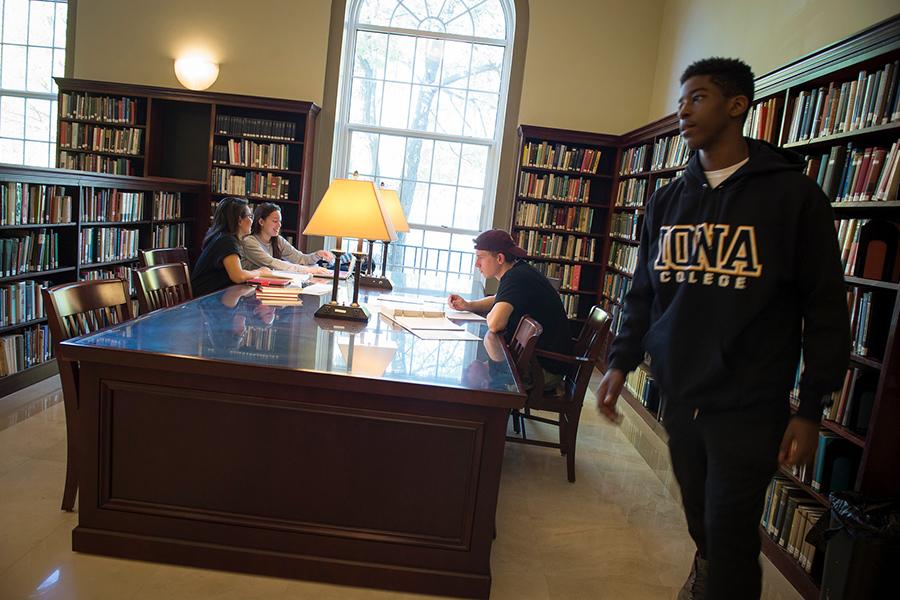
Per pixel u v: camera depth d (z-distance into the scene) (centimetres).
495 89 649
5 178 339
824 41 345
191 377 197
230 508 204
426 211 662
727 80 149
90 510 205
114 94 600
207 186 607
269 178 607
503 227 642
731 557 145
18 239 370
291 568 204
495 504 200
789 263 143
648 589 224
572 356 324
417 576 203
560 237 619
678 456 164
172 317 246
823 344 140
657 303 166
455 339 254
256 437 201
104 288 242
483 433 197
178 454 202
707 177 157
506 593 213
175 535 205
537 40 621
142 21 614
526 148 605
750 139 157
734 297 145
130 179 486
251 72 619
